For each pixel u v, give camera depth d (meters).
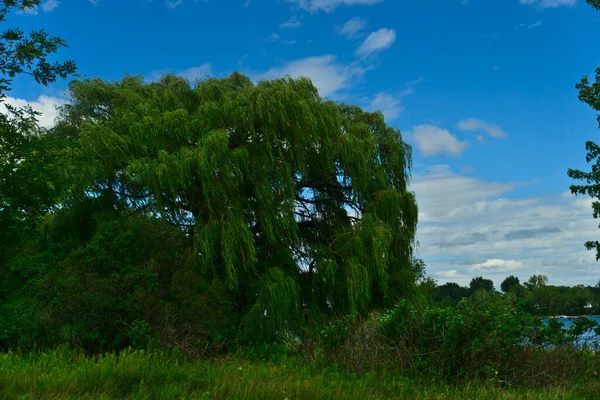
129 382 8.60
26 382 7.95
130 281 14.60
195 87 22.62
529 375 11.63
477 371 11.35
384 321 12.93
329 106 22.81
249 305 19.36
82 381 8.29
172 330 13.96
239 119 20.41
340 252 21.42
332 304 21.22
